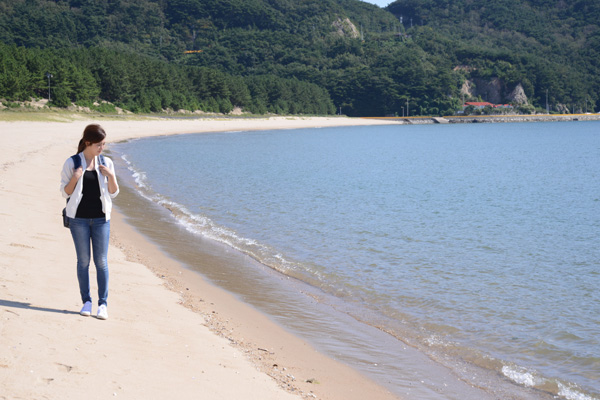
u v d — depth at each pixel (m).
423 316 9.76
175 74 149.75
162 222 17.30
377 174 38.34
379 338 8.55
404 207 23.73
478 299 10.88
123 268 10.90
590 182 36.19
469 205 25.36
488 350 8.31
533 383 7.21
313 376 6.77
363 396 6.36
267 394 5.78
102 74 124.94
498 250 15.84
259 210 20.80
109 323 6.97
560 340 8.80
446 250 15.47
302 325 8.90
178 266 11.98
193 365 6.16
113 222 16.62
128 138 74.19
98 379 5.21
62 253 10.53
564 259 14.95
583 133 133.00
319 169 40.03
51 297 7.58
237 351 7.11
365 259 13.88
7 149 34.03
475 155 62.09
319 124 171.50
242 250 14.20
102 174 6.69
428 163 49.97
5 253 9.72
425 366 7.56
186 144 64.94
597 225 20.53
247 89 176.00
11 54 102.44
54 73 103.44
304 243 15.44
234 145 66.62
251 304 9.79
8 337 5.75
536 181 36.47
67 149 40.03
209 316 8.59
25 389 4.72
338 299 10.54
